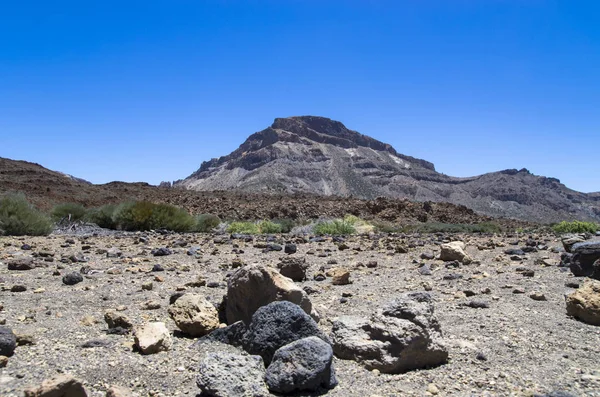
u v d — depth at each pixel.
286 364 4.43
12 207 18.45
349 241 17.70
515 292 8.29
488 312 7.00
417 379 4.71
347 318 5.83
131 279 9.34
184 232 23.64
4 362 4.66
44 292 8.02
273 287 6.06
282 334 5.00
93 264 11.06
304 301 6.21
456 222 36.09
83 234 20.12
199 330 5.87
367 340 5.24
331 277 10.13
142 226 23.47
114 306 7.25
